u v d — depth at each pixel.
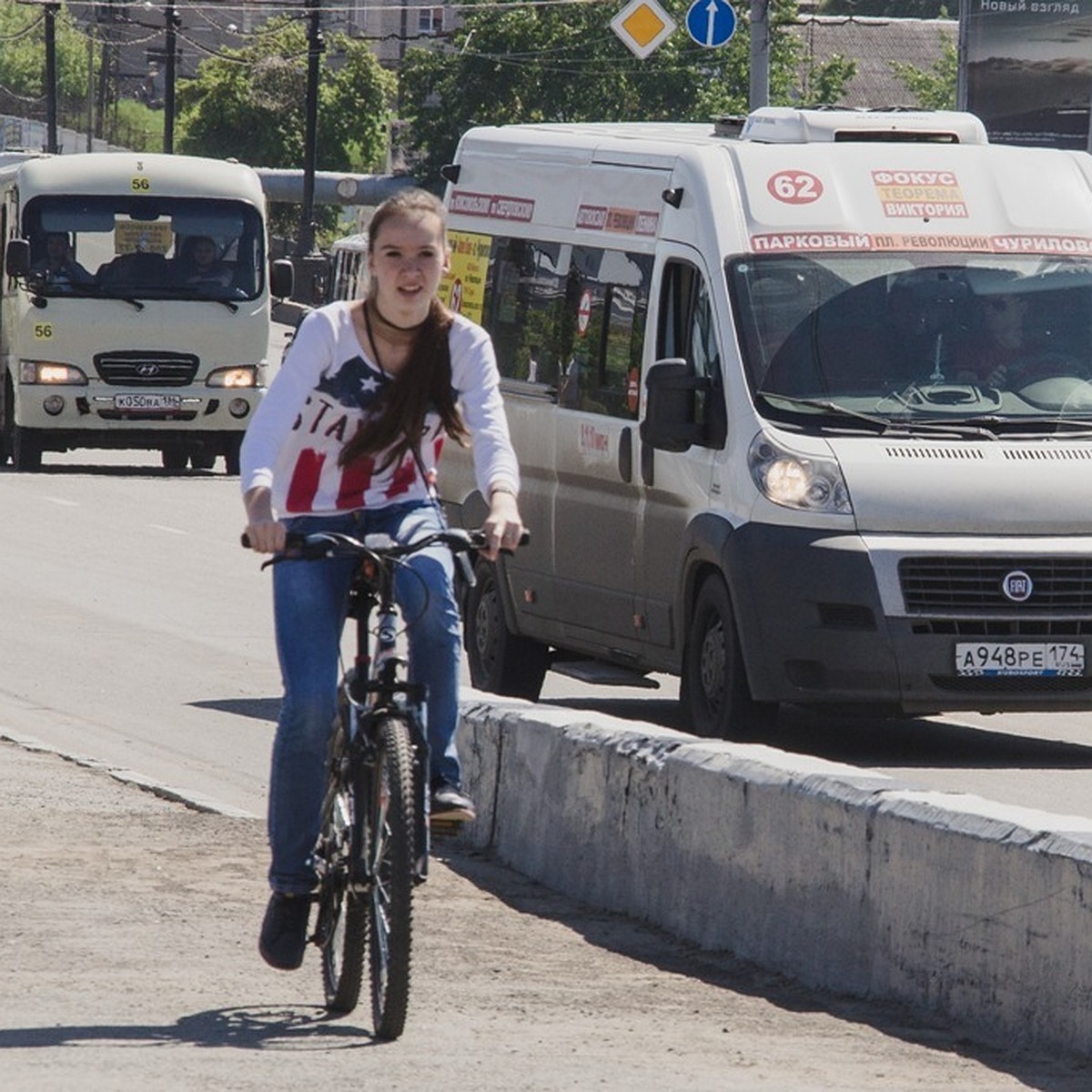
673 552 37.72
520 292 43.19
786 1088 18.00
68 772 33.59
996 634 35.69
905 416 36.66
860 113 40.62
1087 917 20.03
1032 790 35.22
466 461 43.84
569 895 27.53
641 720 42.75
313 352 19.14
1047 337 37.72
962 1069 19.39
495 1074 17.84
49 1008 19.75
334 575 19.70
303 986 21.34
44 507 77.88
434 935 24.69
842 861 22.98
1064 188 39.22
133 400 89.19
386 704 19.19
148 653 47.91
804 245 37.69
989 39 145.25
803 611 35.47
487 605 43.97
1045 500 35.94
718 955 24.64
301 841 19.98
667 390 36.72
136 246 89.56
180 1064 17.70
